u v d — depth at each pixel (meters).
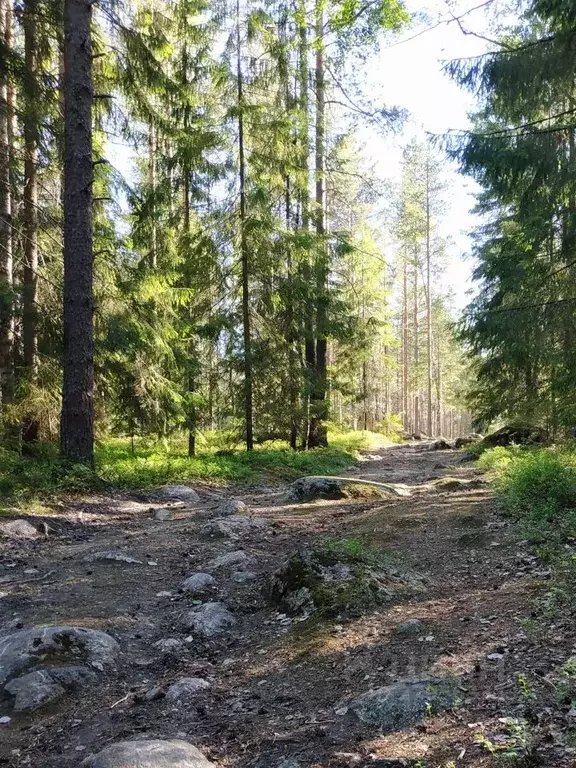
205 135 16.08
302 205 18.94
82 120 10.94
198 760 3.03
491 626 4.30
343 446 24.39
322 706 3.56
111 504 10.24
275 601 5.56
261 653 4.51
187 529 8.64
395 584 5.49
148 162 20.64
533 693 3.17
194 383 17.34
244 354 17.14
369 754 2.93
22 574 6.59
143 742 3.11
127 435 15.36
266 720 3.50
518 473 9.15
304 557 5.79
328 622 4.83
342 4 8.70
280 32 16.34
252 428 18.14
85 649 4.53
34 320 12.25
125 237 14.57
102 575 6.56
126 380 13.73
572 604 4.42
